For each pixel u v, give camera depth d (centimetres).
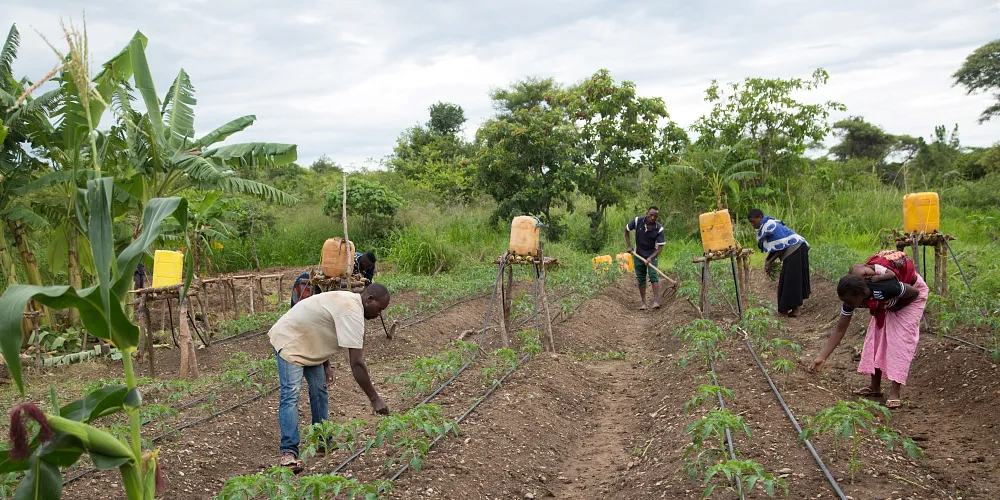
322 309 545
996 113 3519
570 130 2181
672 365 817
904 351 625
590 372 859
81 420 274
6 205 1090
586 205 2980
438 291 1483
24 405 245
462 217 2392
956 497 442
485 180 2233
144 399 768
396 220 2308
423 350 1044
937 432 566
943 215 2130
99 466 266
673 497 453
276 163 1133
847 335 905
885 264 617
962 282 1016
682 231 2381
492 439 578
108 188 266
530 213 2211
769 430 538
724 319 1012
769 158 2308
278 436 666
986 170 2828
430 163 2984
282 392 545
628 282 1764
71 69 276
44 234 1468
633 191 2569
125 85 1099
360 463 533
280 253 2294
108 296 261
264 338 1138
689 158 2364
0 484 452
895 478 447
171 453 571
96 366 1027
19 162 1087
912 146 4188
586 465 579
